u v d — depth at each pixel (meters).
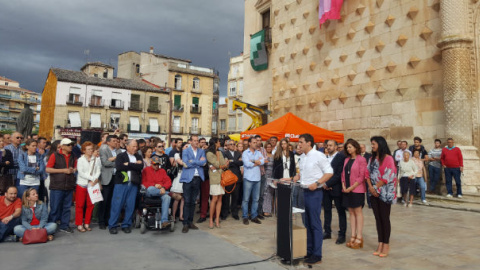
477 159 10.47
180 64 50.25
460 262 4.78
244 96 22.28
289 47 18.25
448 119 10.79
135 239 5.90
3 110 74.06
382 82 13.34
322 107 16.03
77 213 6.49
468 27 10.82
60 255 4.89
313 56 16.70
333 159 6.14
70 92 40.06
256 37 20.62
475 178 10.42
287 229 4.68
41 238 5.55
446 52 10.94
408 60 12.44
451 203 9.78
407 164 9.97
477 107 10.69
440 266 4.61
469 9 10.88
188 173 6.67
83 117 40.50
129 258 4.77
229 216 8.45
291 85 17.98
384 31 13.38
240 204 9.16
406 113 12.40
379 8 13.62
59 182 6.27
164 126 46.50
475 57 10.75
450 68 10.79
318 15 16.53
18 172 6.25
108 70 49.66
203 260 4.73
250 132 10.72
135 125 43.94
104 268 4.33
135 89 44.34
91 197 6.38
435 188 11.02
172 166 7.46
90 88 41.25
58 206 6.30
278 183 5.00
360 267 4.58
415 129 12.07
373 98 13.64
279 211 4.89
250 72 21.94
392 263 4.75
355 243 5.56
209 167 7.01
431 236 6.31
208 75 51.34
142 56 51.97
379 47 13.46
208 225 7.27
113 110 42.53
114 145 6.97
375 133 13.45
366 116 13.88
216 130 55.59
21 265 4.41
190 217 6.83
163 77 48.72
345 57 14.97
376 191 5.12
